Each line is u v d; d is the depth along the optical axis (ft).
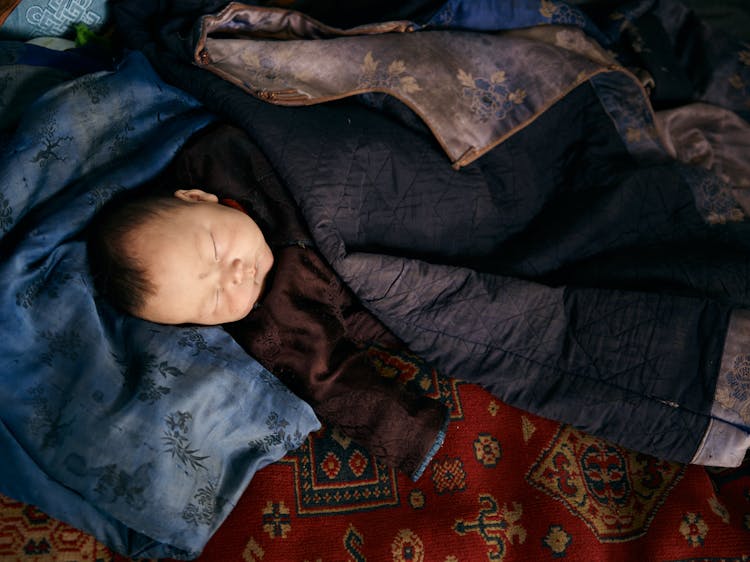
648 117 4.60
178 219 3.64
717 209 4.41
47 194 3.91
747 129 4.81
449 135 4.27
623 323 3.85
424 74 4.33
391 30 4.54
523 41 4.52
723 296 4.05
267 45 4.38
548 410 3.92
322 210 3.97
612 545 3.70
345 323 4.23
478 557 3.58
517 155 4.47
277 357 3.95
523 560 3.59
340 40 4.42
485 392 4.18
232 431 3.64
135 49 4.57
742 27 5.20
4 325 3.51
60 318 3.60
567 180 4.56
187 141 4.25
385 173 4.21
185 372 3.61
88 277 3.73
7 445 3.37
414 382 4.18
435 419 3.84
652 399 3.81
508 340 3.97
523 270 4.19
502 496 3.82
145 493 3.34
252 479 3.77
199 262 3.59
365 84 4.32
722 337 3.76
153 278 3.56
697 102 4.94
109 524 3.40
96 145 4.10
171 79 4.46
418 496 3.79
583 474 3.92
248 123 4.14
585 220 4.23
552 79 4.43
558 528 3.67
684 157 4.74
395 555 3.53
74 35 4.98
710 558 3.59
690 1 5.30
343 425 3.89
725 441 3.76
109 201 3.95
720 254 4.19
